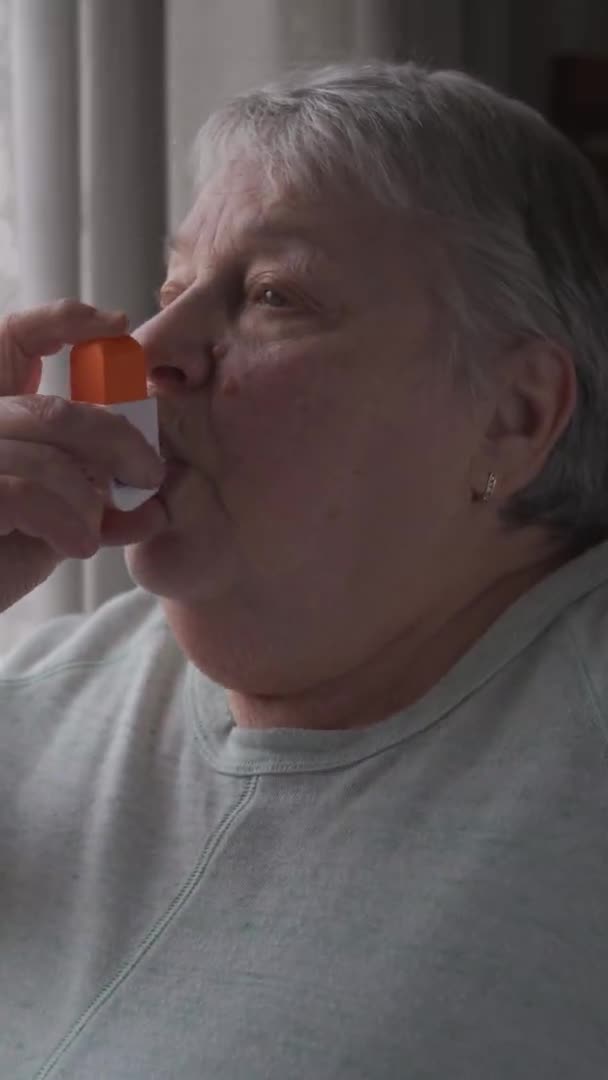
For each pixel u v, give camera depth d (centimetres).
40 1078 89
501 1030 81
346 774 92
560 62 184
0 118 128
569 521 100
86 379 84
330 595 91
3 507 82
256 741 96
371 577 91
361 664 95
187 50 140
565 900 83
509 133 94
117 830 98
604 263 98
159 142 135
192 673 106
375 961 83
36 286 127
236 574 90
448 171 90
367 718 96
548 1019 81
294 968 85
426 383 90
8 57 127
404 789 89
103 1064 87
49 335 94
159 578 89
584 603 95
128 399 83
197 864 93
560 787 86
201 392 89
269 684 96
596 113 183
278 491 88
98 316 92
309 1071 81
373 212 89
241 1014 85
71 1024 90
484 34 179
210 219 93
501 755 89
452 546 95
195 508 88
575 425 97
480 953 82
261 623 92
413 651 96
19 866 100
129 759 101
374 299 88
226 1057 83
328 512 89
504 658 93
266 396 87
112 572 136
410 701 96
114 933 93
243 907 89
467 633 96
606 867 84
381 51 155
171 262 99
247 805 93
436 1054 80
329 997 83
